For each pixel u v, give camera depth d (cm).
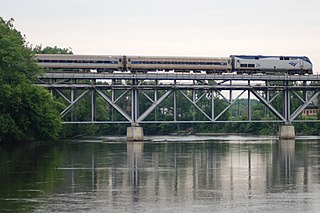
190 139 16388
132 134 13900
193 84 14012
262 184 5628
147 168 7119
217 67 14488
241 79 14088
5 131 10700
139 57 14075
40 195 4894
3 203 4541
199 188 5356
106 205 4472
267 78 14238
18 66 11088
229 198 4803
